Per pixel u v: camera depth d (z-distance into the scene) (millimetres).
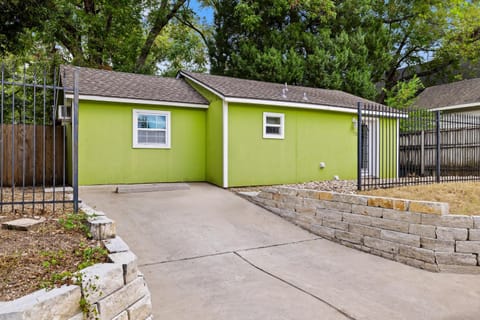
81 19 14430
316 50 16703
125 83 9805
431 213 4445
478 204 5246
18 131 9148
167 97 9391
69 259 2736
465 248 4293
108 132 8617
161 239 5082
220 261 4434
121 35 16969
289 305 3248
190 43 20016
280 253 4875
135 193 7828
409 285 3867
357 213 5301
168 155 9453
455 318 3064
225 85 10102
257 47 17984
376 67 18656
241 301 3314
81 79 9133
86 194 7434
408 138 11258
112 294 2389
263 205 7238
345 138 10875
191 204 7047
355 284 3850
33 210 4211
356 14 17797
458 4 18469
